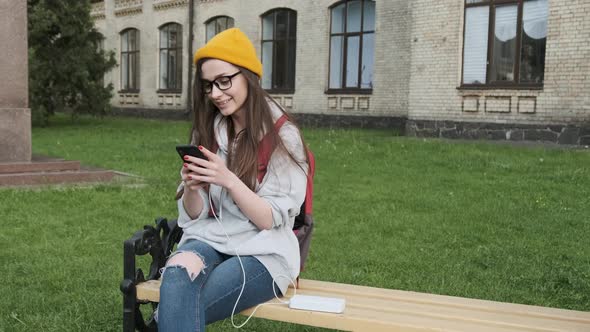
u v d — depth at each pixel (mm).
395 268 4629
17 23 8828
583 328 2352
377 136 15477
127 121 24312
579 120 13094
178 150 2492
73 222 6043
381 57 18719
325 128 19484
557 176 8867
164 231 2936
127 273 2654
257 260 2562
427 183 8539
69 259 4742
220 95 2656
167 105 26719
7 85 8820
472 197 7523
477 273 4523
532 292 4148
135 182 8672
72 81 21094
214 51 2627
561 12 13172
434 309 2543
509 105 14156
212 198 2734
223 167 2494
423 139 14320
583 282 4270
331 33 20203
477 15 14703
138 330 2740
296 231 2789
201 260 2490
